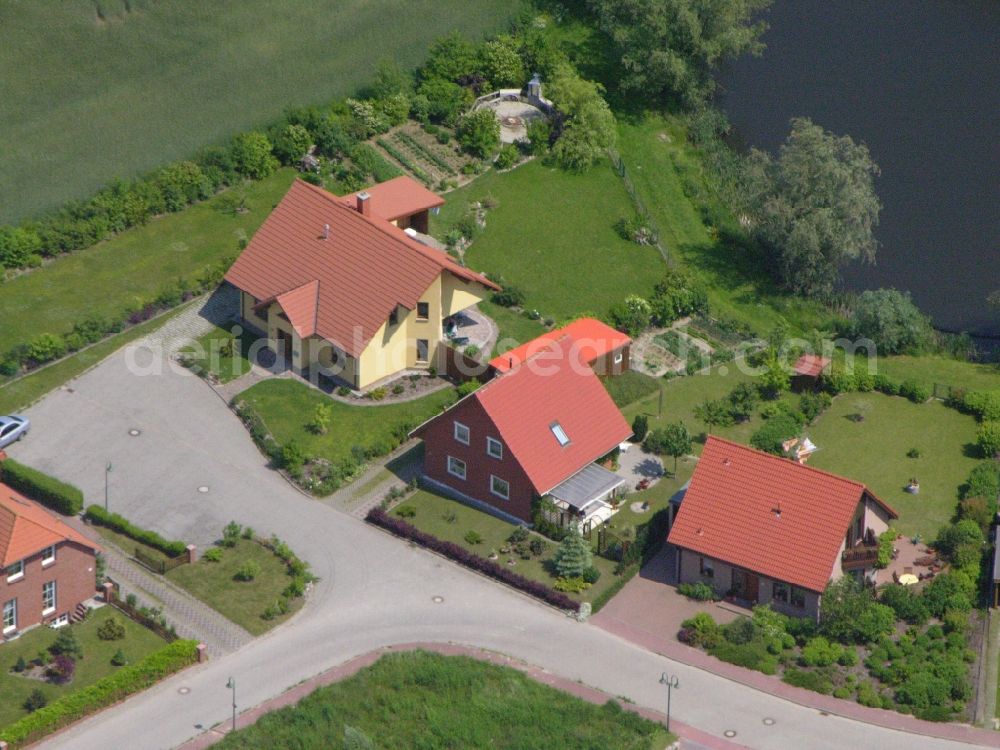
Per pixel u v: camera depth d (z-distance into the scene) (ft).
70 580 379.96
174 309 492.95
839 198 521.24
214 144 559.79
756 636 386.73
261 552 408.67
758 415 471.62
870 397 483.92
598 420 436.35
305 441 445.78
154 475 432.66
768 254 544.21
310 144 558.15
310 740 345.31
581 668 377.50
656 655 382.63
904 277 554.87
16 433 438.81
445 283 470.80
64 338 473.26
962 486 445.78
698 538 400.67
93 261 507.71
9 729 341.21
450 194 551.18
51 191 533.55
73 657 366.43
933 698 367.66
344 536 416.87
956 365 506.48
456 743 347.77
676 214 560.20
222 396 462.19
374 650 379.35
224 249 517.14
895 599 392.88
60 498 414.62
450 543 411.13
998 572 399.03
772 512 397.80
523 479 418.92
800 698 369.91
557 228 542.98
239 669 370.53
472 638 385.29
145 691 362.12
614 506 431.02
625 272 527.40
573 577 403.13
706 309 513.86
